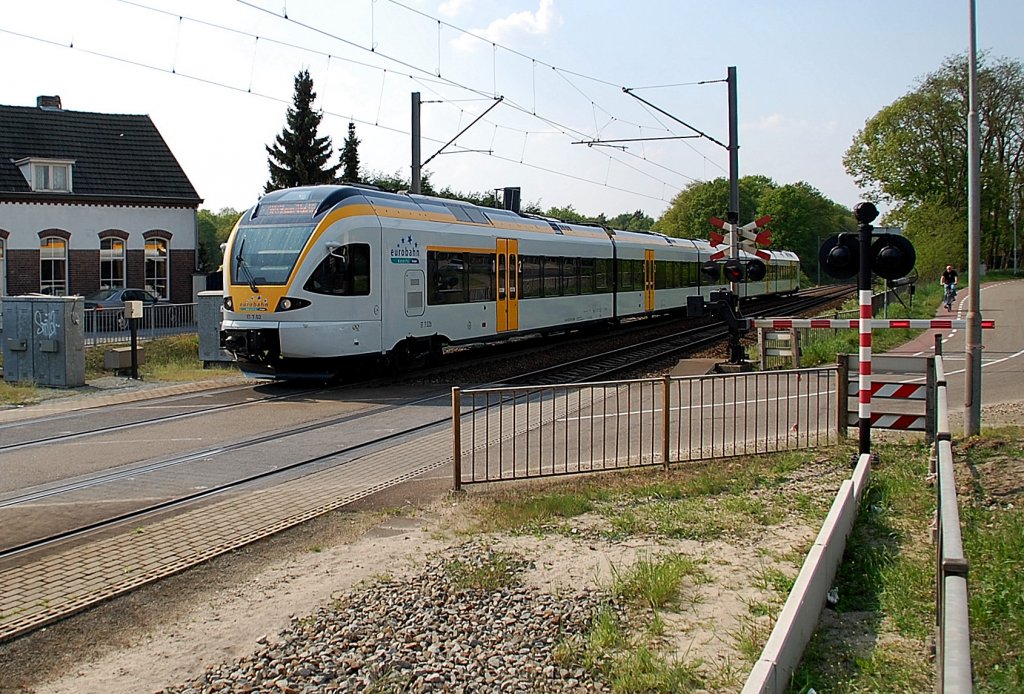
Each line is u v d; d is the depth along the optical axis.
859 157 63.53
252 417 14.30
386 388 17.80
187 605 6.27
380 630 5.62
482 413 14.42
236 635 5.72
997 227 64.00
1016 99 55.69
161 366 23.08
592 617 5.82
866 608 6.02
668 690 4.79
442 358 21.16
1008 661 5.14
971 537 7.26
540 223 25.39
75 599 6.35
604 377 19.39
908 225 56.22
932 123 58.03
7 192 32.91
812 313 39.81
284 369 17.83
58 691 5.00
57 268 34.22
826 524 6.36
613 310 29.70
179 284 37.16
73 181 34.75
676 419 13.54
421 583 6.47
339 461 10.99
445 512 8.62
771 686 4.23
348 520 8.38
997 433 11.40
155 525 8.18
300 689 4.86
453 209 21.22
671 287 35.47
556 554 7.21
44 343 18.80
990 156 57.62
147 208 36.16
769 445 11.49
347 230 17.42
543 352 25.03
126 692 4.97
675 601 6.13
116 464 10.84
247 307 17.27
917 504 8.44
